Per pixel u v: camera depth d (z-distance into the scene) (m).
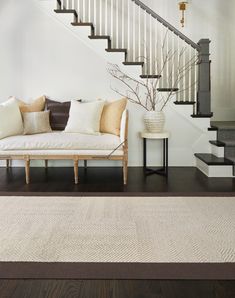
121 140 4.15
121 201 3.34
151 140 5.13
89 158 4.15
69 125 4.58
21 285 1.81
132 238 2.41
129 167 5.12
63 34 5.09
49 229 2.59
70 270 1.96
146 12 5.19
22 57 5.13
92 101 4.76
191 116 5.02
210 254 2.15
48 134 4.41
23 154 4.16
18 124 4.49
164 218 2.83
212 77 6.31
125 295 1.71
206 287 1.79
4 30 5.11
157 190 3.75
